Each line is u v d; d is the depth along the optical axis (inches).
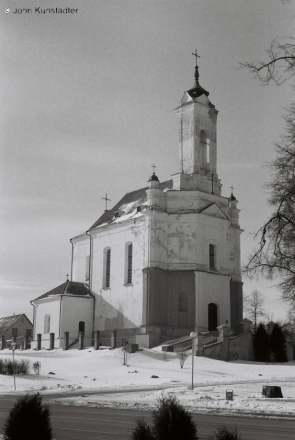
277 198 970.1
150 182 2773.1
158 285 2659.9
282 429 676.1
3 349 3284.9
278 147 946.1
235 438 390.3
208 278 2723.9
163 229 2738.7
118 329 2834.6
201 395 1186.0
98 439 574.2
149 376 1728.6
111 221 3097.9
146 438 408.8
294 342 2674.7
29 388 1423.5
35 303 3189.0
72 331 2970.0
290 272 1023.0
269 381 1590.8
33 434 443.2
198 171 2832.2
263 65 796.6
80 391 1353.3
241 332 2522.1
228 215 2920.8
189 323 2645.2
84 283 3166.8
